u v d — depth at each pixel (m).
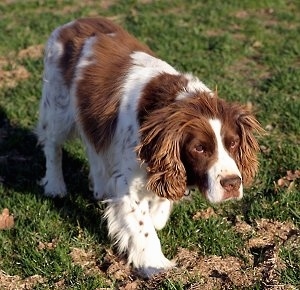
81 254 1.86
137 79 1.81
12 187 2.17
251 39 3.29
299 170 2.18
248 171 1.73
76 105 1.94
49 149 2.13
